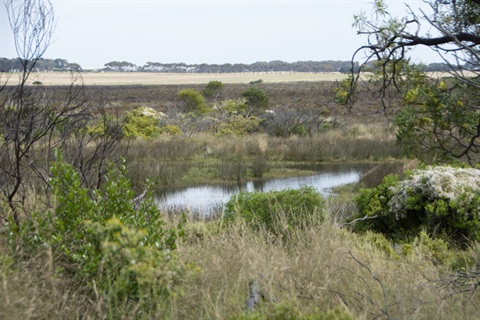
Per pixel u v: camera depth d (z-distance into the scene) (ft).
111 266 12.53
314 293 13.39
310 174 66.74
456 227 25.55
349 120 117.60
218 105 118.83
